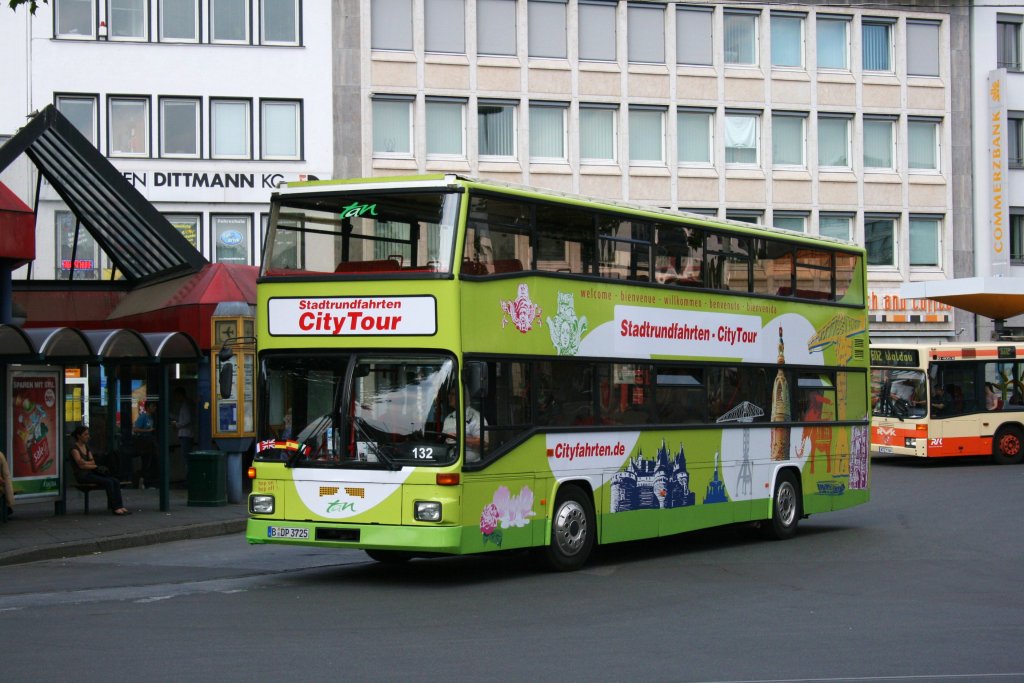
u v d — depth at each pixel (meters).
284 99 42.72
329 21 43.09
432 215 14.17
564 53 45.69
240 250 42.31
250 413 24.81
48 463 21.86
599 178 45.84
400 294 14.12
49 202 32.72
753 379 19.44
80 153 28.55
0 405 21.00
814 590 14.41
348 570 16.14
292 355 14.66
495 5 44.94
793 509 20.17
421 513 13.78
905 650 10.67
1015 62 51.75
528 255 15.21
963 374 35.06
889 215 49.84
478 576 15.49
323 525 14.24
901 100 49.72
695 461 17.98
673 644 10.88
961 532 20.52
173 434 28.62
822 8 48.66
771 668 9.84
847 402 21.78
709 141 47.53
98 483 22.20
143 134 41.72
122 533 19.41
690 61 47.25
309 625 11.74
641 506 16.91
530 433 14.98
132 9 41.72
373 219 14.41
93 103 41.34
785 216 48.53
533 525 15.08
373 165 43.50
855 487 21.88
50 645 10.61
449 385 13.91
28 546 17.77
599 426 16.20
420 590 14.23
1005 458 35.47
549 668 9.77
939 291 42.00
